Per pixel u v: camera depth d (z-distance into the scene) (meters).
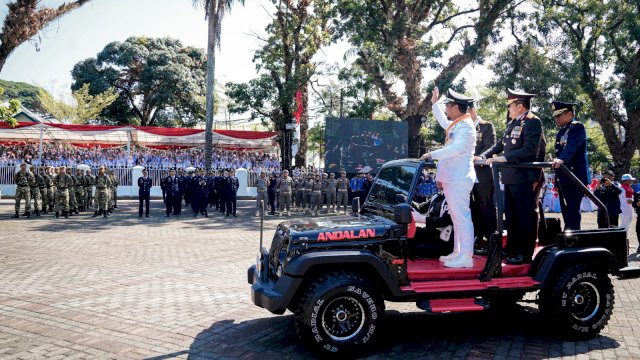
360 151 27.53
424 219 5.83
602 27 31.27
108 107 48.56
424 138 36.44
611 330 5.95
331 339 4.83
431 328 5.98
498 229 5.41
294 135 28.67
